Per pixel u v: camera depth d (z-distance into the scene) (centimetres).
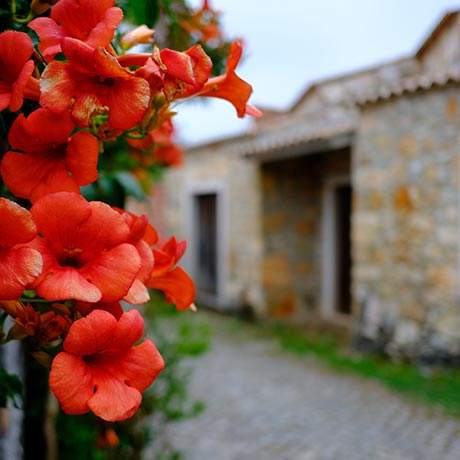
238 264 868
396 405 498
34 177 69
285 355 670
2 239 59
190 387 556
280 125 830
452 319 543
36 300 68
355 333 648
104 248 65
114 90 64
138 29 94
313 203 838
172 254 84
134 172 219
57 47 65
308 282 838
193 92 80
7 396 98
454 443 423
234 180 873
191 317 871
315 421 473
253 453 416
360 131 625
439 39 631
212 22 164
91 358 65
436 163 550
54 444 182
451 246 540
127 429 249
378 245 611
